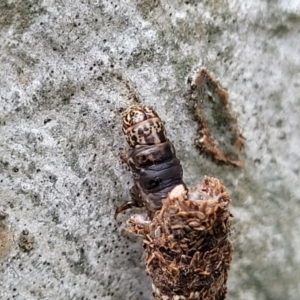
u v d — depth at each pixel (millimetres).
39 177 50
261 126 58
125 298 54
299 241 61
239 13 56
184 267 45
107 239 53
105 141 52
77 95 51
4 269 50
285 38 58
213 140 56
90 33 51
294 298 62
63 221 51
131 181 53
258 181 59
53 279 52
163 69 54
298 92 59
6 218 50
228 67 56
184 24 54
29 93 50
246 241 59
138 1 52
